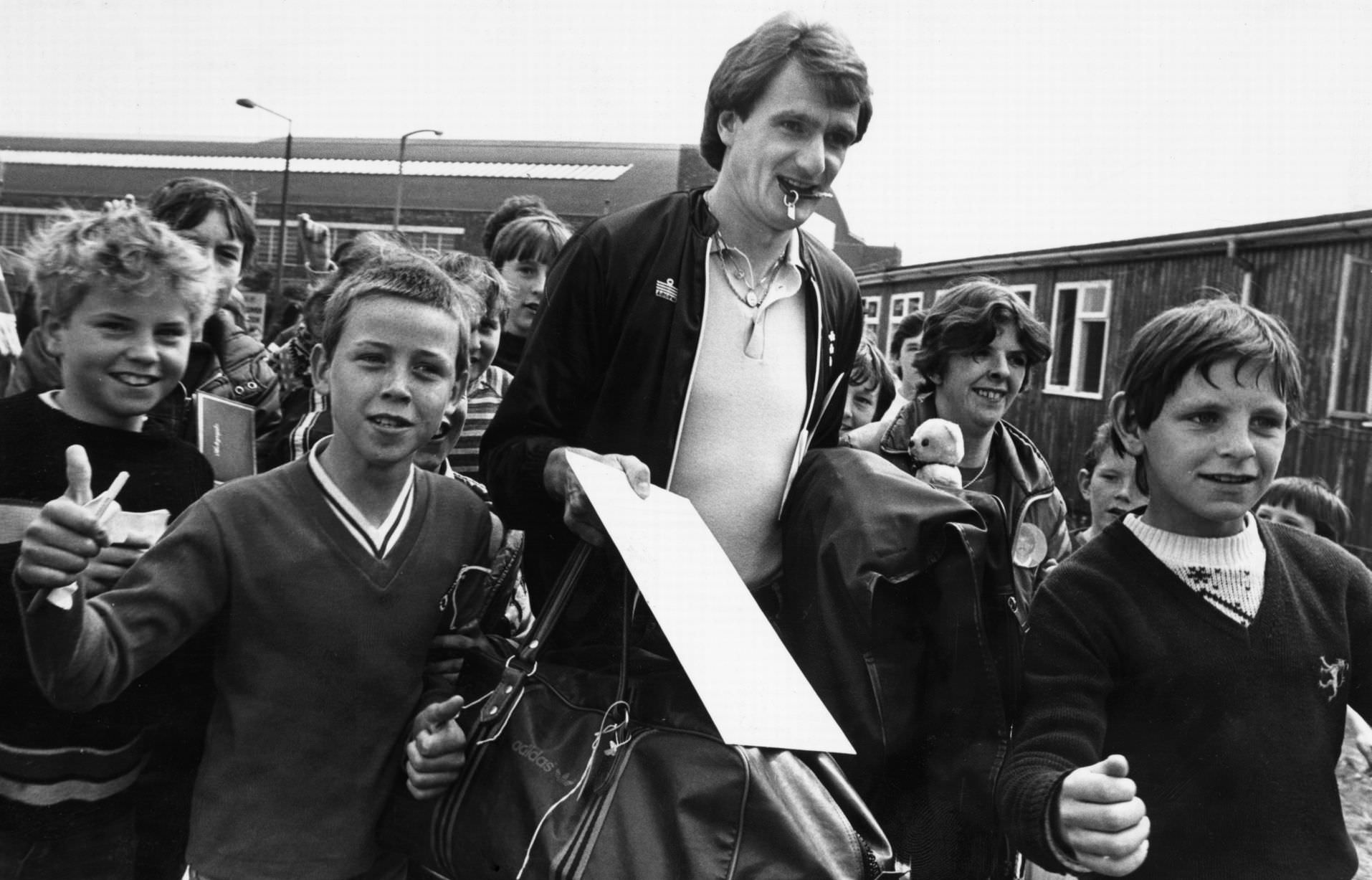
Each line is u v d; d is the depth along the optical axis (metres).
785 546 1.90
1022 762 1.57
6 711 1.71
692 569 1.55
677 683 1.63
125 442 1.83
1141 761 1.63
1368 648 1.71
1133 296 10.80
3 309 2.49
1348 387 8.59
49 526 1.30
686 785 1.47
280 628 1.70
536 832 1.48
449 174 10.90
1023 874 2.34
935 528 1.70
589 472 1.60
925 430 2.41
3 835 1.74
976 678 1.69
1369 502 8.38
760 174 1.84
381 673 1.76
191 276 1.82
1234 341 1.62
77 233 1.77
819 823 1.49
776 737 1.31
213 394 2.77
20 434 1.77
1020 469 2.96
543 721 1.63
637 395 1.87
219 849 1.69
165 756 1.86
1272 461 1.66
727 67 1.89
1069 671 1.65
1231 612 1.65
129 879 1.87
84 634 1.44
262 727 1.70
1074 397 11.70
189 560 1.65
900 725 1.70
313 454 1.84
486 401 3.03
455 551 1.87
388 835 1.76
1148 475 1.75
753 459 1.93
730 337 1.93
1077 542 4.27
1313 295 8.90
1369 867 2.61
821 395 2.04
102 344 1.76
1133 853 1.38
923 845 1.75
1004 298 2.84
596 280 1.86
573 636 1.83
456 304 1.83
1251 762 1.59
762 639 1.52
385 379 1.72
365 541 1.77
